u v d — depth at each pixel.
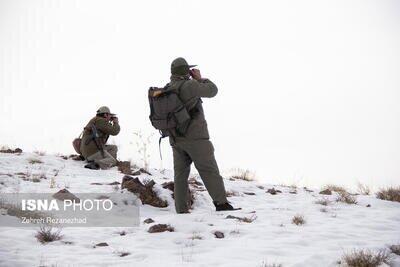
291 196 11.55
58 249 6.76
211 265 6.14
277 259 6.33
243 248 6.79
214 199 9.06
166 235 7.50
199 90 8.63
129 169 13.96
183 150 9.07
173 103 8.60
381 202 10.65
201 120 8.88
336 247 6.91
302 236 7.45
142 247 6.96
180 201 9.05
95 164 14.06
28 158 14.09
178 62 8.87
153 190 10.14
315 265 6.12
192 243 7.13
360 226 8.16
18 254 6.42
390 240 7.30
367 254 6.35
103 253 6.69
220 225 8.04
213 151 9.04
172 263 6.20
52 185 10.73
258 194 11.77
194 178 12.72
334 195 11.73
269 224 8.18
